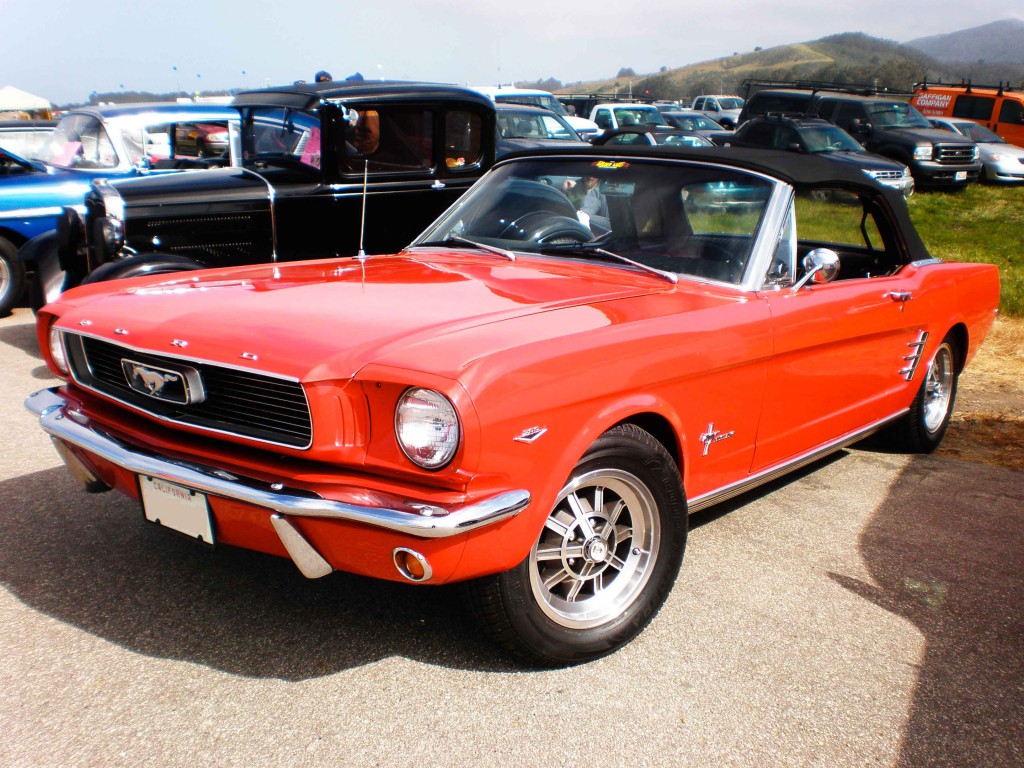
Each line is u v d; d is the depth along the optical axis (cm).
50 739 234
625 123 2228
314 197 628
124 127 811
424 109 656
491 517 231
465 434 225
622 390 268
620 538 288
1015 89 2428
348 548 238
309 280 323
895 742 250
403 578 238
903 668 287
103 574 322
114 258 576
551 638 268
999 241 1329
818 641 300
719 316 309
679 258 347
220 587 316
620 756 238
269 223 619
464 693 261
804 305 347
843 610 322
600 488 279
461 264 357
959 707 268
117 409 292
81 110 867
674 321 293
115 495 392
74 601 303
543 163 403
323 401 233
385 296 296
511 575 254
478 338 249
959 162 1788
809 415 370
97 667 266
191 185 596
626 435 276
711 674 278
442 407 226
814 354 357
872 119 1848
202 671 266
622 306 296
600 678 273
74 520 366
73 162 832
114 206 569
